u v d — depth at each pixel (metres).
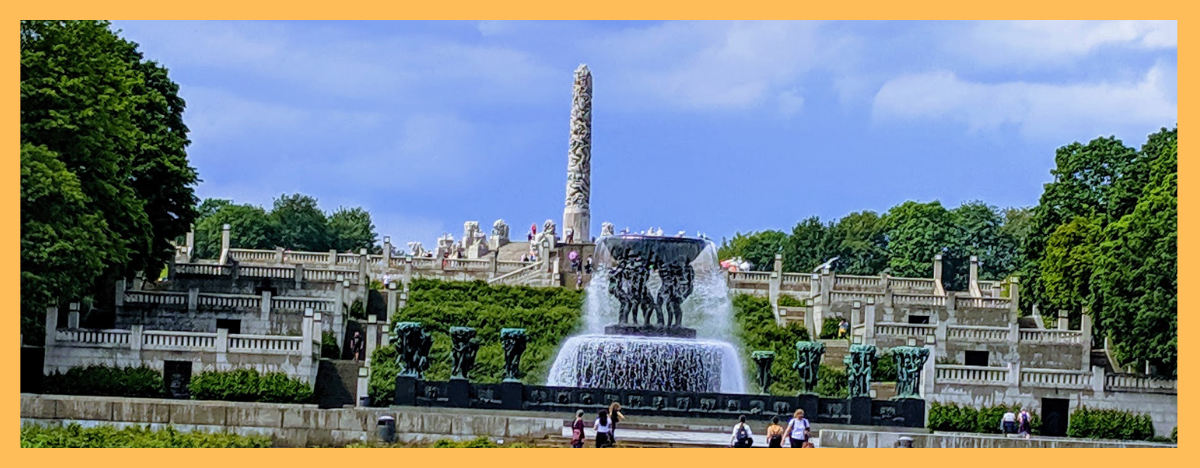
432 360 84.44
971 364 90.62
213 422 58.03
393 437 57.59
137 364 78.19
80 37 75.75
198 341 78.62
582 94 122.94
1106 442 61.75
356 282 96.38
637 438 57.91
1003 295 110.94
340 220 168.62
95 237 72.94
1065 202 107.81
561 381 72.62
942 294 105.31
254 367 78.69
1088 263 97.44
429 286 97.88
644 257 73.94
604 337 72.56
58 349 77.81
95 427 56.06
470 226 142.12
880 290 106.38
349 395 79.94
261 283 99.56
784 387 83.94
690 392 64.69
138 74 92.25
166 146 93.06
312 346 79.25
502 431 57.88
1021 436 70.75
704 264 76.25
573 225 122.25
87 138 74.00
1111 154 107.88
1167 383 79.81
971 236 151.00
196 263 104.75
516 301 96.69
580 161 122.56
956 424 78.69
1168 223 82.19
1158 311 81.19
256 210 158.25
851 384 67.88
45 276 70.94
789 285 105.50
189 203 94.31
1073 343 90.75
